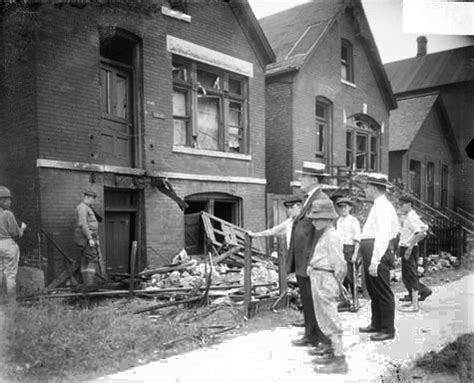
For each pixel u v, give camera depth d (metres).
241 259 9.16
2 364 3.94
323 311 4.10
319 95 13.04
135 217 8.84
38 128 7.00
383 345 4.77
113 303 6.33
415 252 6.63
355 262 6.67
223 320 5.77
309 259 4.29
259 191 11.28
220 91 10.56
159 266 8.59
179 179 9.36
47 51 7.14
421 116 14.02
